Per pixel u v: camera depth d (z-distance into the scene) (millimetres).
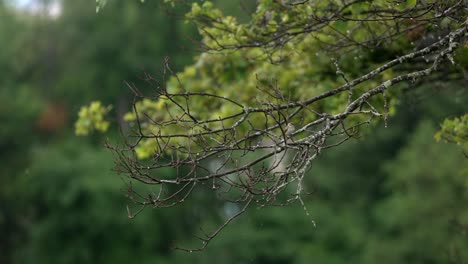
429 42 9844
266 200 6883
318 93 10773
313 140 6812
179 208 31375
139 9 31781
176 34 31750
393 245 26281
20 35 36812
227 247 31344
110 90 33406
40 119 34594
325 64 10797
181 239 31734
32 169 31312
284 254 31375
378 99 10641
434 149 24469
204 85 11266
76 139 32750
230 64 11211
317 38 9680
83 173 30453
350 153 35000
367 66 10594
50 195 30688
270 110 6977
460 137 10086
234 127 6895
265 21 9992
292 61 11070
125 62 32438
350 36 10281
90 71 33875
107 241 30422
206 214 32656
